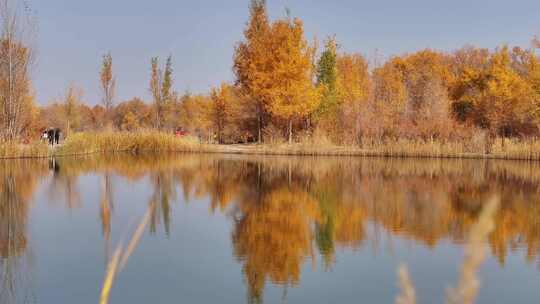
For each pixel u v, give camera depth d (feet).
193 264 23.94
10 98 81.56
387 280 21.56
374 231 31.09
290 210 38.42
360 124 102.94
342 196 45.52
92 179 57.62
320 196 45.47
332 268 23.38
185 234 30.04
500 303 19.11
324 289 20.45
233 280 21.63
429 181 56.80
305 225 32.83
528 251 26.37
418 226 32.55
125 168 71.10
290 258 25.08
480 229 2.89
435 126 98.32
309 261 24.50
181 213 37.06
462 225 32.65
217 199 43.68
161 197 44.91
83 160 84.33
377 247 27.14
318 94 105.91
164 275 22.31
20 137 87.30
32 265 23.45
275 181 56.85
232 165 76.74
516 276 22.31
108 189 49.60
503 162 82.64
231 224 33.14
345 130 104.53
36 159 82.12
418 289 20.21
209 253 25.81
